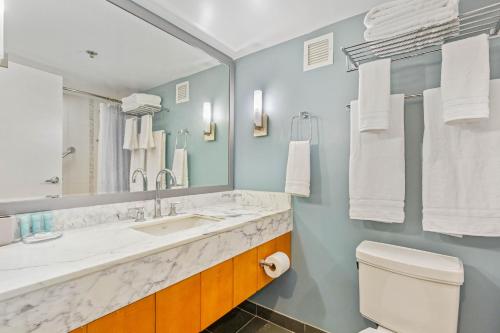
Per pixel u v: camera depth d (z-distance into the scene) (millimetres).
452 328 1010
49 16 1112
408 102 1282
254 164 1916
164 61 1565
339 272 1512
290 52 1729
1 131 983
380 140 1278
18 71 1026
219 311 1140
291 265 1700
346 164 1489
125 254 795
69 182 1163
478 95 963
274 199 1768
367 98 1222
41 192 1078
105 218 1267
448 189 1104
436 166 1136
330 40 1559
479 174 1046
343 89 1503
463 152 1078
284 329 1692
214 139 1884
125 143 1388
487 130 1034
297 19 1512
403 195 1230
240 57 1998
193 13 1459
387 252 1224
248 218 1362
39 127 1081
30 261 743
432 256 1166
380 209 1271
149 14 1435
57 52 1136
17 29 1026
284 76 1754
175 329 944
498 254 1075
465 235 1136
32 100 1062
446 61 1038
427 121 1161
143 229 1299
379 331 1139
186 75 1685
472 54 992
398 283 1128
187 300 990
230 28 1609
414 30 1071
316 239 1600
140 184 1449
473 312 1121
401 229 1307
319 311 1583
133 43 1412
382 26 1146
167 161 1596
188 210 1669
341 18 1506
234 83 2031
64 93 1157
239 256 1263
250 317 1822
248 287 1324
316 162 1600
